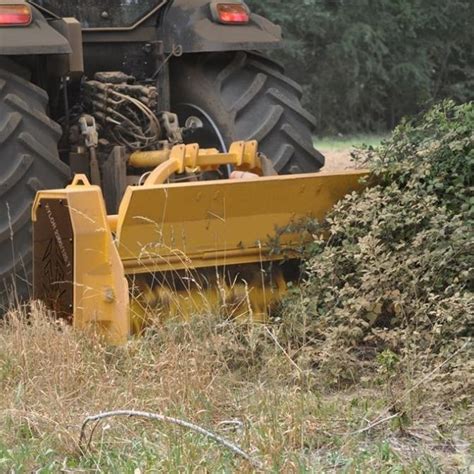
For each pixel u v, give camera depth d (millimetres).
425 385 12891
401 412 12227
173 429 11719
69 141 17703
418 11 78875
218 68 18328
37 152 15977
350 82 78062
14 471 10891
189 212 14820
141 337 14328
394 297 14289
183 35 17938
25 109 16141
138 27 18438
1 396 12766
